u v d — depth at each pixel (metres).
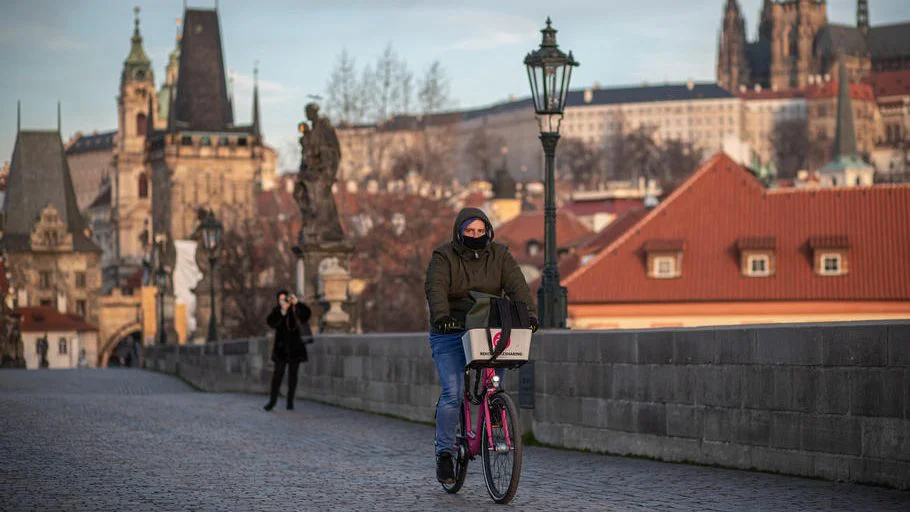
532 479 19.38
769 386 19.44
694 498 16.95
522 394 25.72
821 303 102.25
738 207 107.88
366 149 145.25
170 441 25.00
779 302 103.00
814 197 106.94
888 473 17.41
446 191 140.88
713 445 20.64
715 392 20.59
